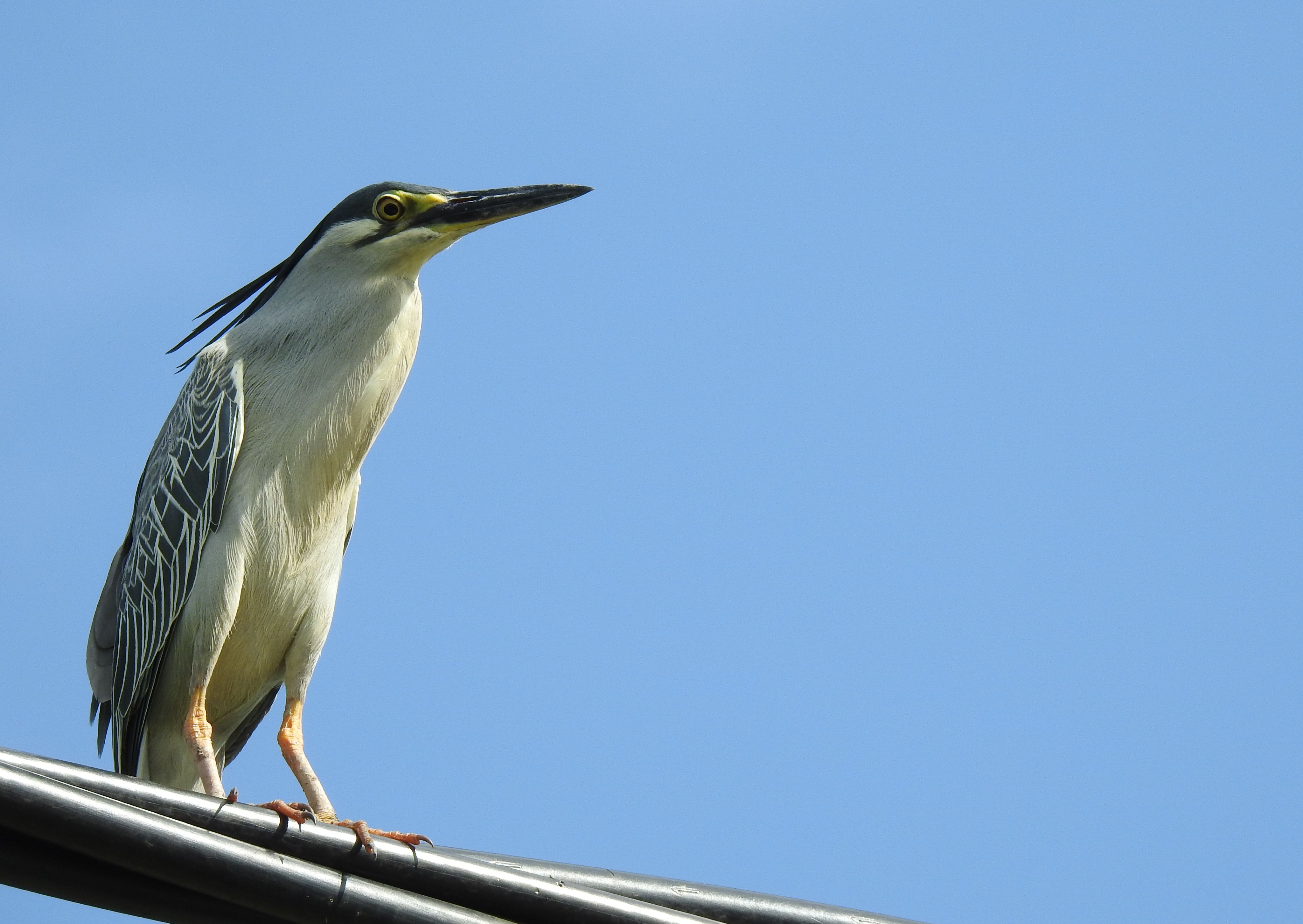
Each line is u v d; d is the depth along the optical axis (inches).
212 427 406.0
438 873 255.9
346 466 410.6
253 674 424.8
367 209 421.4
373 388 410.9
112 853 225.3
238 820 247.0
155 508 427.5
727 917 277.9
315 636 418.6
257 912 238.5
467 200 423.5
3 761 224.5
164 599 414.3
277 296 428.5
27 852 227.6
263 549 401.4
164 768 424.8
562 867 271.6
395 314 415.8
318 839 252.2
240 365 412.2
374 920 241.9
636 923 260.5
